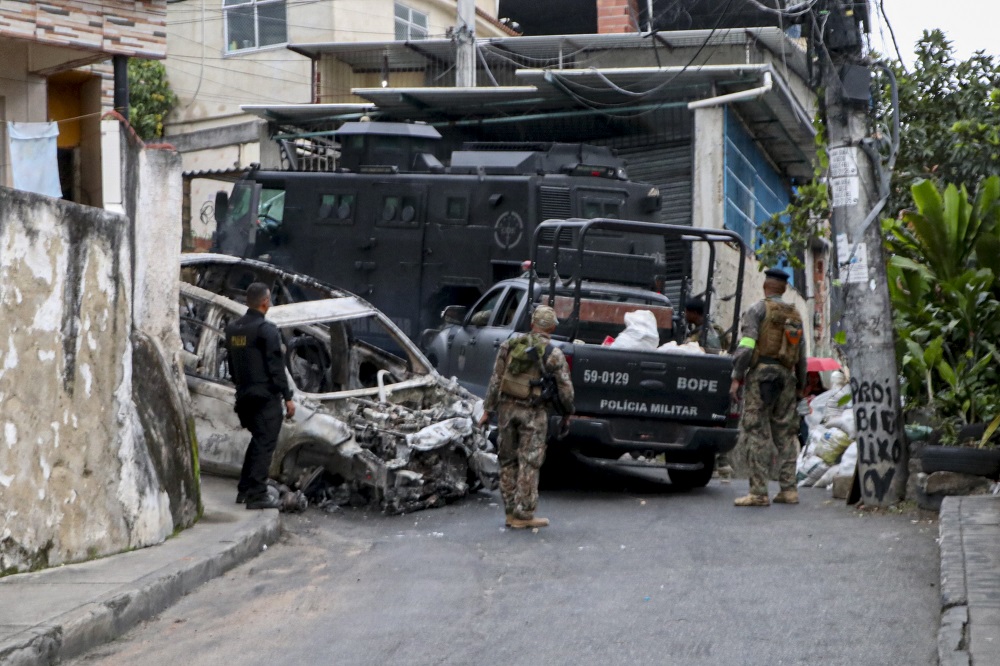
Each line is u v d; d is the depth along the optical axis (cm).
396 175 2548
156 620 974
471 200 2492
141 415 1266
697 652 816
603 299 1761
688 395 1653
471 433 1625
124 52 1567
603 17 3794
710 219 3084
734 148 3234
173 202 1388
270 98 3797
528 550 1240
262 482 1411
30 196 1052
